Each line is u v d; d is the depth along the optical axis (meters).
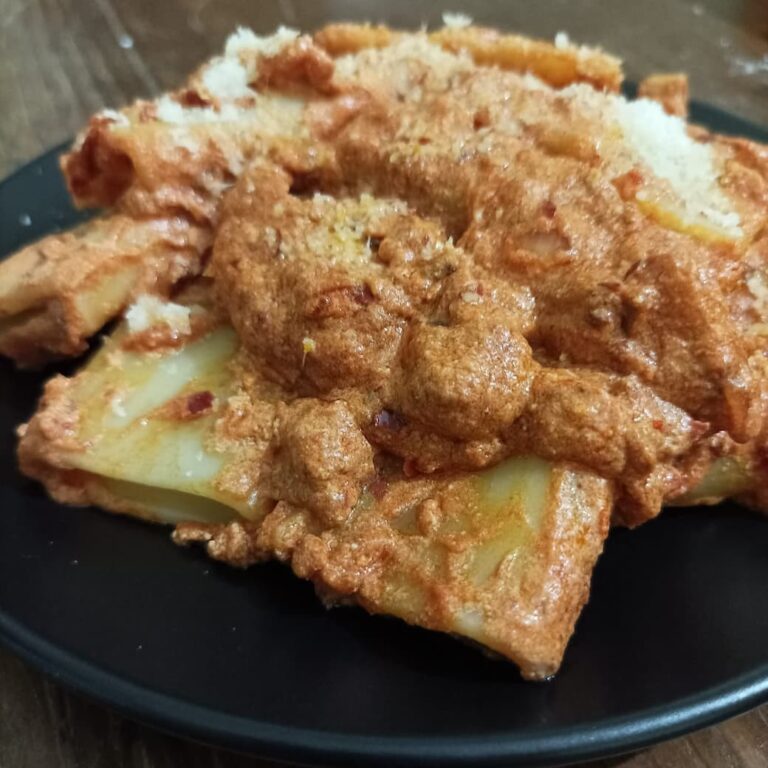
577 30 0.40
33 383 0.21
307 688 0.14
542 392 0.16
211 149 0.22
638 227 0.18
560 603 0.15
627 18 0.41
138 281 0.21
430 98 0.22
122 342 0.20
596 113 0.21
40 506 0.18
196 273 0.21
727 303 0.18
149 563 0.17
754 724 0.16
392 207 0.20
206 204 0.22
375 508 0.16
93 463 0.18
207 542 0.17
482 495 0.16
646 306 0.17
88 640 0.15
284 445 0.17
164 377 0.19
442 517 0.16
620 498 0.16
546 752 0.13
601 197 0.18
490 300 0.17
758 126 0.26
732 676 0.14
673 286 0.17
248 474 0.17
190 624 0.16
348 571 0.16
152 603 0.16
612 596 0.16
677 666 0.14
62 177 0.26
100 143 0.22
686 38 0.39
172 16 0.42
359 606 0.16
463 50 0.25
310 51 0.22
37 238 0.24
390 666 0.15
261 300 0.18
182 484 0.17
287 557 0.16
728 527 0.17
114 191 0.22
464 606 0.15
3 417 0.20
